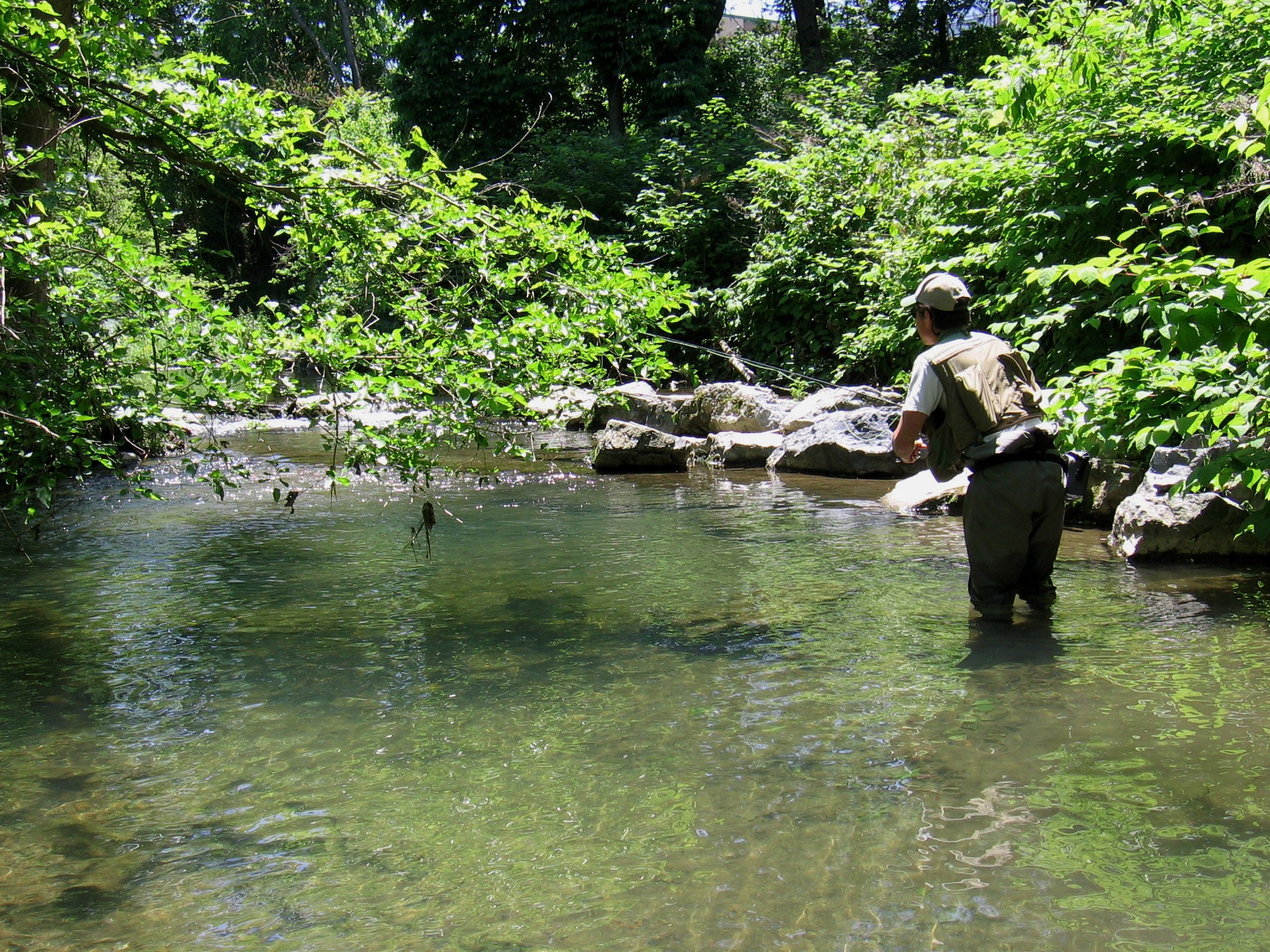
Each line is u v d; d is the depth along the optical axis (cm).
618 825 257
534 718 334
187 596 520
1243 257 734
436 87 2280
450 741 317
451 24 2305
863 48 2620
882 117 1644
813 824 254
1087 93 815
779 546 611
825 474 949
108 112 514
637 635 430
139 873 239
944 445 437
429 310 516
